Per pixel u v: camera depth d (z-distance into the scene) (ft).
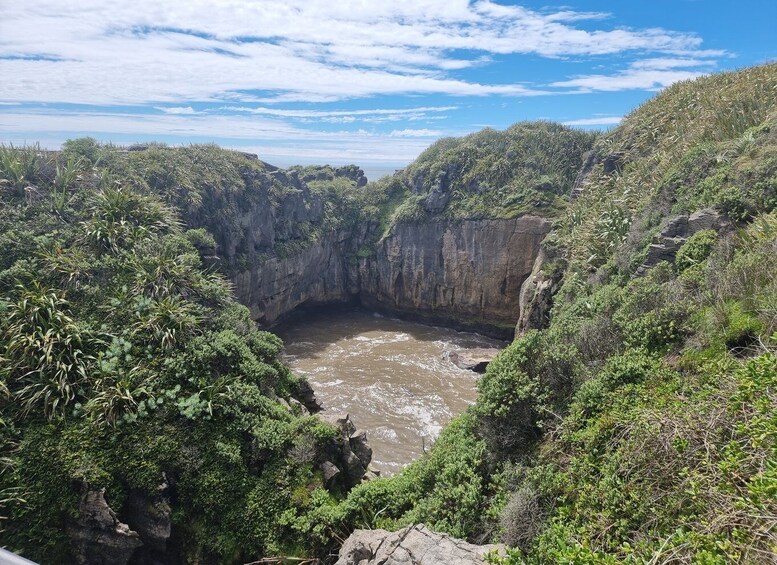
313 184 201.16
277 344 96.17
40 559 55.06
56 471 58.65
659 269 59.31
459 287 166.50
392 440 93.20
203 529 60.18
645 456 28.81
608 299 59.57
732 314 38.73
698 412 28.43
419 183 188.34
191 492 61.77
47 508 56.95
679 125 112.37
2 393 62.90
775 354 29.35
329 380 120.47
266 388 79.66
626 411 36.17
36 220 89.35
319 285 180.75
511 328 158.10
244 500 61.52
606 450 33.81
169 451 62.75
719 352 36.55
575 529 28.99
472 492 40.88
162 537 58.34
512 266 155.74
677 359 40.06
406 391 114.52
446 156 188.03
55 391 65.05
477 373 126.82
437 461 49.85
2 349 67.87
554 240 130.82
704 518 22.44
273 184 162.40
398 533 35.91
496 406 45.75
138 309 79.46
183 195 125.49
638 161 116.57
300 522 57.06
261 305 150.92
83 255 85.30
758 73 113.39
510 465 41.78
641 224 80.59
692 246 58.03
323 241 178.40
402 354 141.28
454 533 38.70
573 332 54.95
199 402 67.77
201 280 93.09
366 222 190.70
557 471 37.47
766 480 19.48
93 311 78.59
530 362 48.85
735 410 26.02
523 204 157.17
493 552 27.96
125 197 99.04
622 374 40.42
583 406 40.60
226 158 152.15
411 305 178.09
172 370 71.51
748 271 41.37
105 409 63.67
